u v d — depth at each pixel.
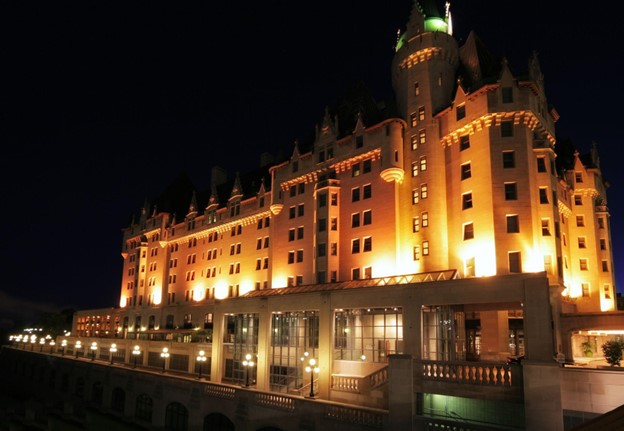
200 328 77.50
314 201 60.34
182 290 87.19
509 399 25.47
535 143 45.75
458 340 38.00
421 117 52.66
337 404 30.06
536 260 41.41
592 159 61.72
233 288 74.62
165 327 88.38
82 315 119.31
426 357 34.44
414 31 55.53
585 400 26.17
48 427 56.38
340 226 57.00
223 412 37.44
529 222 42.22
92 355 70.88
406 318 34.66
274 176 67.69
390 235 51.22
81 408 59.59
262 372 44.78
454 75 54.41
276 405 33.50
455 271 43.28
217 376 50.34
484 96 45.72
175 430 42.84
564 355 41.09
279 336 44.81
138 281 98.00
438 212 48.69
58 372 71.12
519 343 45.22
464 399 29.17
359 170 56.62
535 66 48.12
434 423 27.11
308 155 63.12
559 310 42.56
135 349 59.62
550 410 23.70
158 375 46.69
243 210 75.69
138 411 49.50
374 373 33.47
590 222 59.16
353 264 54.19
